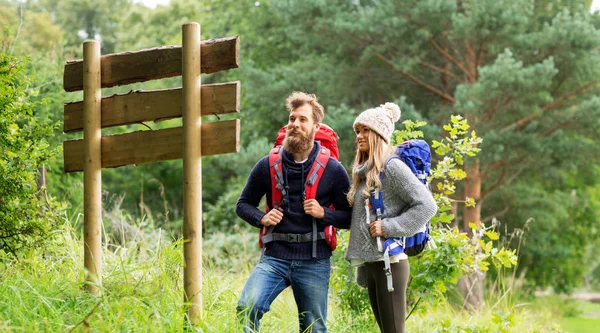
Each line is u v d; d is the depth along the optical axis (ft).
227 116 62.95
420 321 19.63
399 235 12.09
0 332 10.35
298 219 12.52
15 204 15.89
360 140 12.80
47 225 16.76
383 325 12.49
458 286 33.12
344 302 17.75
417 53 44.50
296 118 12.54
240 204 13.01
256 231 46.09
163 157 13.74
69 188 32.17
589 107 41.42
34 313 11.57
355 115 45.52
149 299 11.84
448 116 42.75
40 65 33.53
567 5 44.52
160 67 13.79
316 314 12.64
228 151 12.92
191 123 12.98
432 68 45.70
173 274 14.32
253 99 49.29
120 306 11.37
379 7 43.45
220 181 65.36
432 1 40.40
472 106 38.73
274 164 12.70
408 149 12.69
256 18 63.16
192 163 12.96
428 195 12.19
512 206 49.75
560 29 39.78
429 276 16.61
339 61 48.39
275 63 59.72
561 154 42.75
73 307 12.74
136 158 14.08
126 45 87.04
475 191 43.98
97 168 14.43
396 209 12.44
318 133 13.52
